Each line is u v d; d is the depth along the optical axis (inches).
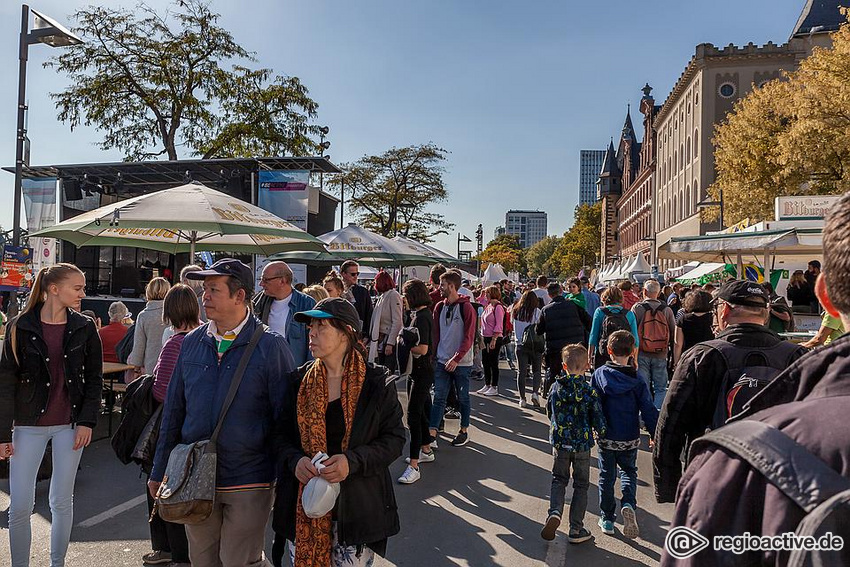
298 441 107.9
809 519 34.6
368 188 1638.8
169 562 155.7
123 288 639.1
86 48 973.8
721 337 116.8
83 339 143.5
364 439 105.0
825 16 1744.6
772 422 41.1
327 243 516.1
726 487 40.8
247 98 1054.4
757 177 1069.1
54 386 138.6
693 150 1942.7
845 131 820.0
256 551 113.3
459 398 285.3
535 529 185.9
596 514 200.1
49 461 156.9
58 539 139.3
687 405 114.6
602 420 174.1
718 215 1274.6
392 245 542.0
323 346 105.7
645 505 208.5
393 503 109.3
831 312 47.0
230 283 113.3
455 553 167.6
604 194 4087.1
